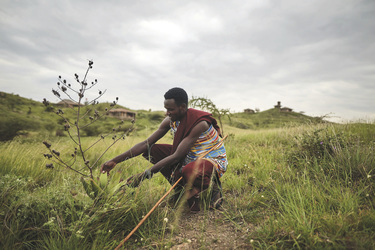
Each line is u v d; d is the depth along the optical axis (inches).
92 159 200.5
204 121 95.7
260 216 84.5
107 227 76.6
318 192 89.7
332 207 79.2
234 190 117.8
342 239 58.6
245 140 289.6
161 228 81.1
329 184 95.7
